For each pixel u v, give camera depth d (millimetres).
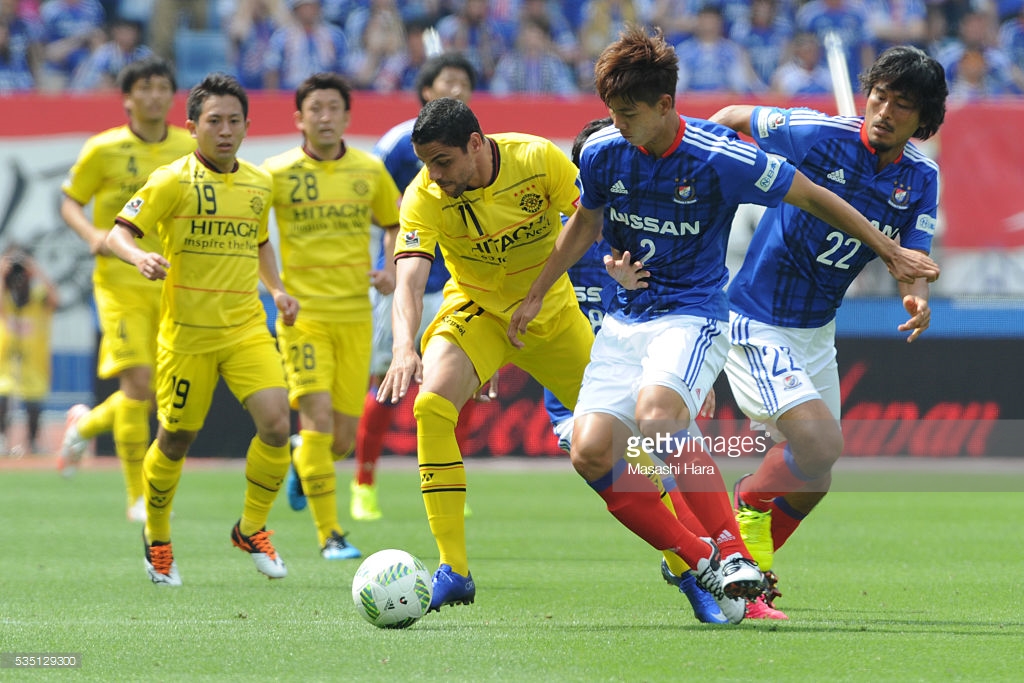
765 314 21203
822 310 21312
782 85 66062
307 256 29625
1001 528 34062
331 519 27781
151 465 23438
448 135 18219
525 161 19500
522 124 49500
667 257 18562
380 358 34594
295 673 15312
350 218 29938
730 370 21359
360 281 30141
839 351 48469
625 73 16938
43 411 51344
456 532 19484
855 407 48406
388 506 38125
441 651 16719
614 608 20844
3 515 34969
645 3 69188
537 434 50438
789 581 24547
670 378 17859
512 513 36500
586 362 21438
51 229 50875
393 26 66938
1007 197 50000
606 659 16188
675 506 20438
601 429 18188
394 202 30734
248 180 24562
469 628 18672
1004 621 19625
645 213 18234
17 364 50969
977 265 49906
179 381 23641
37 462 50500
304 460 27797
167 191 23562
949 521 35719
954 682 14938
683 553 18469
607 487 18328
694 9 68875
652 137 17391
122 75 33344
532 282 20344
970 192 50062
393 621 18500
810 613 20531
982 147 50062
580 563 26859
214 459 50125
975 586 23844
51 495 39938
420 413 19422
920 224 20500
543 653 16578
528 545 29891
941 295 49500
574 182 19656
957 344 48875
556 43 68188
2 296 50594
